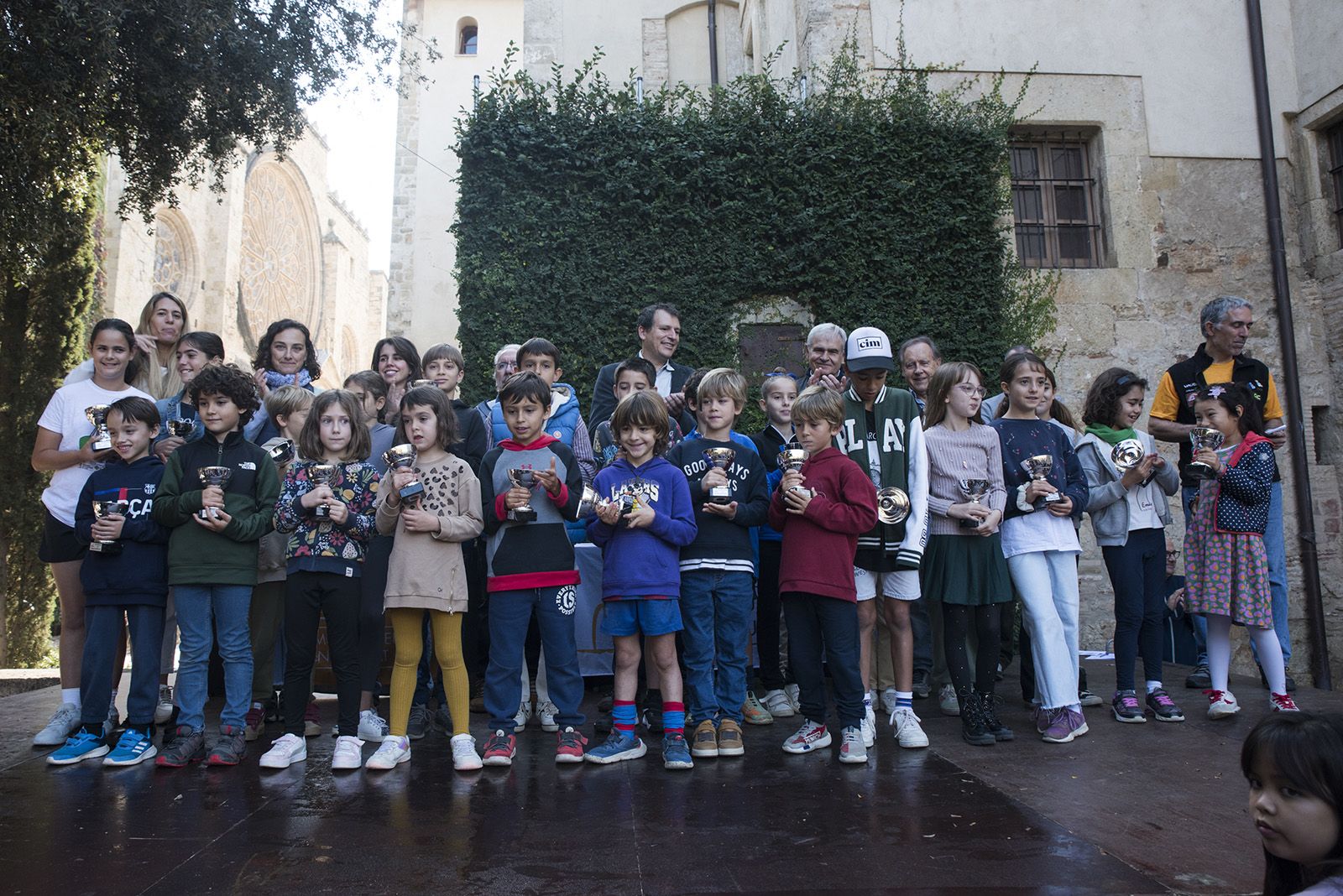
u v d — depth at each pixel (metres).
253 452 4.44
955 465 4.68
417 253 22.27
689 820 3.31
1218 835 3.16
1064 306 8.80
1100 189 9.18
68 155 8.15
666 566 4.20
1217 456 5.10
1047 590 4.71
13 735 4.82
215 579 4.19
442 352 5.61
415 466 4.30
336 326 33.44
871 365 4.74
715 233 8.47
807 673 4.38
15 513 10.28
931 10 9.11
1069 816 3.37
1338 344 8.91
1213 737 4.66
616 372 5.34
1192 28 9.36
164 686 5.27
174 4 7.65
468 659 5.18
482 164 8.35
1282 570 6.01
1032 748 4.48
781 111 8.57
